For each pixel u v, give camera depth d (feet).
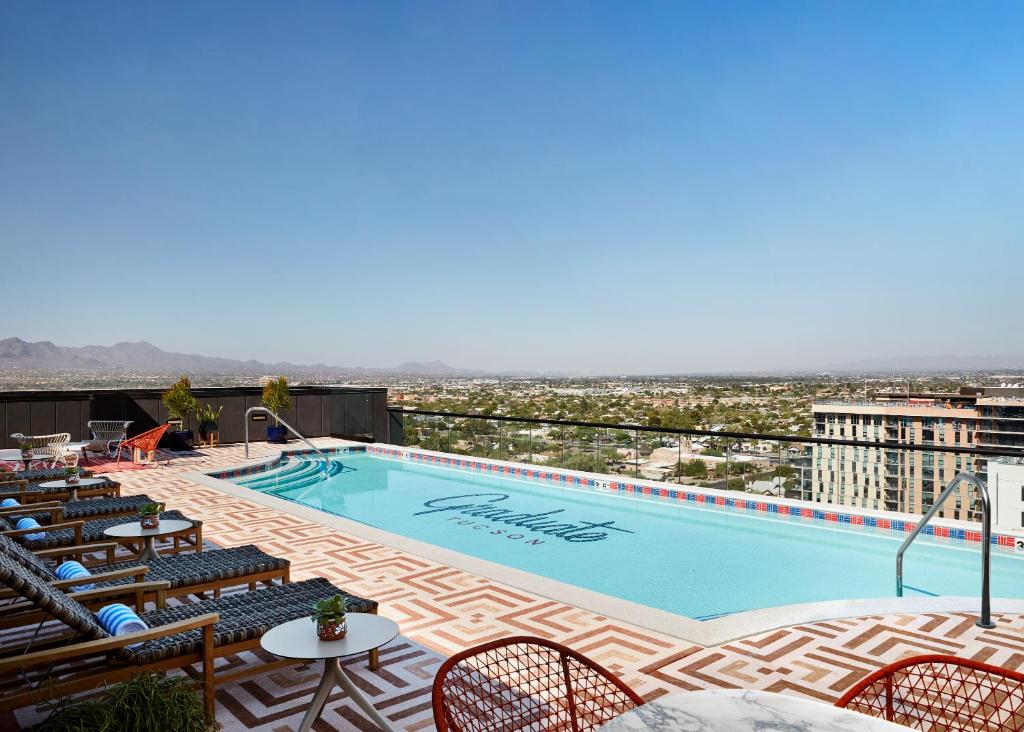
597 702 10.09
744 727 4.98
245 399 49.67
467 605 15.12
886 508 24.81
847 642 12.78
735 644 12.74
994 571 21.83
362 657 12.14
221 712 10.11
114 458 41.37
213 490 30.73
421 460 44.62
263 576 14.75
